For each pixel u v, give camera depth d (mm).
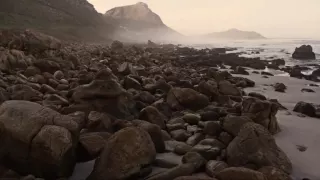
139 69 15562
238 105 9156
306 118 9828
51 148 4738
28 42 17125
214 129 7230
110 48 33906
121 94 8352
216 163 5660
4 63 12867
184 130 7625
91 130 6648
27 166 4801
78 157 5684
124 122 7062
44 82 11117
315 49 57188
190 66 25203
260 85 17062
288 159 6062
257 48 66188
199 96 9961
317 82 18406
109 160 5059
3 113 5066
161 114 8539
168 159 6035
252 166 5672
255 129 6172
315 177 5758
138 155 5199
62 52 18578
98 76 8602
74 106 7750
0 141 4918
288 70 24938
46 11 60906
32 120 4961
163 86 11477
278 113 10398
